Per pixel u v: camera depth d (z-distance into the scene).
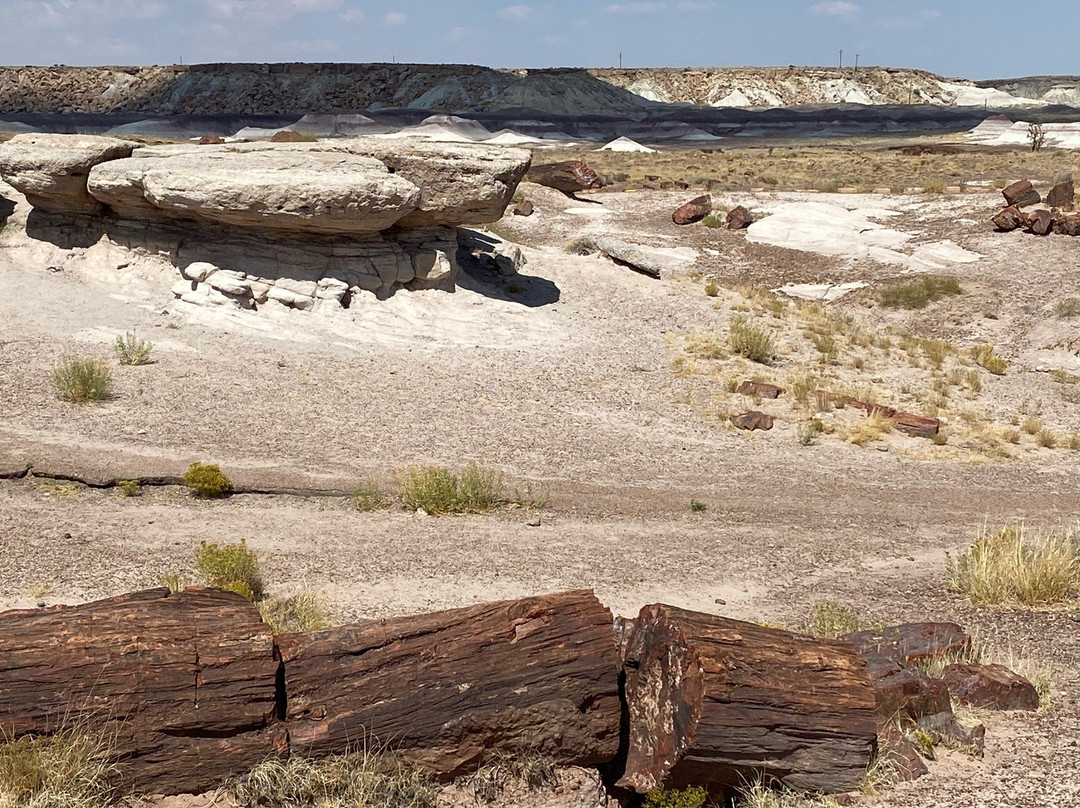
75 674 6.09
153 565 11.84
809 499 16.88
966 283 34.72
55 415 17.66
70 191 25.50
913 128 148.88
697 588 12.21
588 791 6.60
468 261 29.52
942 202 45.25
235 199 23.06
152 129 144.50
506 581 11.98
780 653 6.85
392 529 13.90
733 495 16.77
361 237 25.33
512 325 25.86
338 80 187.75
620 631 7.85
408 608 10.91
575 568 12.66
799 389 22.73
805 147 107.19
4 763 5.79
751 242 40.72
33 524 13.08
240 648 6.33
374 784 6.25
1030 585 11.88
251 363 21.48
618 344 25.61
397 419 19.16
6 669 6.01
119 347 21.23
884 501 17.06
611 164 79.50
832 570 13.34
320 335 23.78
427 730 6.49
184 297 24.30
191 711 6.16
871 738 6.77
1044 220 38.62
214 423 18.00
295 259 24.81
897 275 36.22
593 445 18.88
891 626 9.90
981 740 7.45
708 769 6.66
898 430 21.28
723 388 22.89
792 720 6.65
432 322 25.19
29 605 10.36
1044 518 16.50
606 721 6.75
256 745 6.25
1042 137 84.81
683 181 60.19
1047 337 29.78
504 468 17.17
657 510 15.66
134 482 14.78
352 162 24.59
